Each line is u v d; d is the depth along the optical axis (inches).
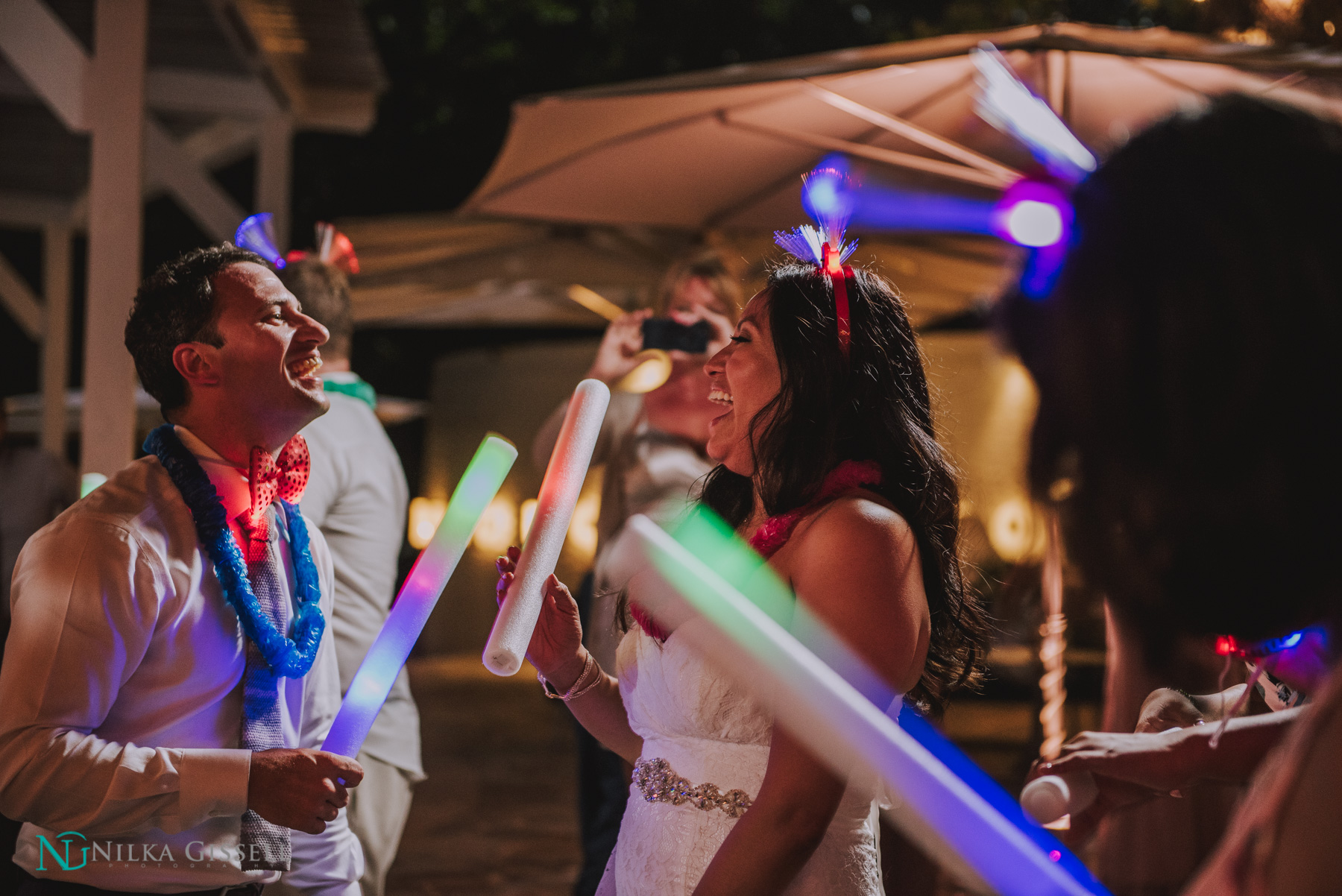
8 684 59.1
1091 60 124.6
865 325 59.8
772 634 40.3
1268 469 24.1
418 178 477.7
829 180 62.8
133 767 57.8
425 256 242.4
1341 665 24.6
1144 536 25.8
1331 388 23.5
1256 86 118.6
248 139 222.1
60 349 283.4
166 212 443.8
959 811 35.9
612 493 112.4
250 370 67.1
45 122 224.8
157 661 62.6
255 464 67.8
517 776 260.5
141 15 137.7
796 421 58.1
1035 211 27.4
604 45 478.6
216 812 58.6
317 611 69.8
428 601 60.6
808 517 57.1
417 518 533.3
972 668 62.1
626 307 270.5
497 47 467.2
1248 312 23.6
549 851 197.0
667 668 59.2
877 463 58.4
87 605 59.4
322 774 58.0
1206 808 79.1
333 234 112.7
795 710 39.2
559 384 483.2
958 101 137.1
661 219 177.0
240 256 69.8
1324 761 23.9
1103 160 26.9
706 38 481.7
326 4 178.1
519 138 148.3
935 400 69.4
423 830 210.5
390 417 444.5
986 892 35.4
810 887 55.4
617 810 120.0
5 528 168.1
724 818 56.9
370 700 59.4
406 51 467.2
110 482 65.0
